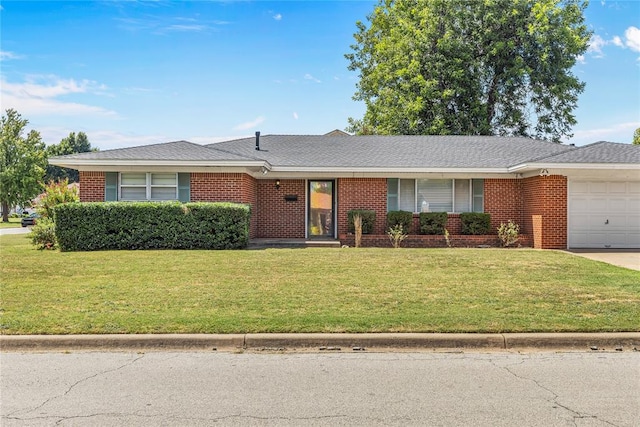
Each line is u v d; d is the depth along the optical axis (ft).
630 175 57.11
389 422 13.98
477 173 63.10
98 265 39.58
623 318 23.82
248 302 26.84
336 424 13.85
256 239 64.39
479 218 62.75
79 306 25.76
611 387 16.72
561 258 45.60
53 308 25.32
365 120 132.87
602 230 57.82
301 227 66.90
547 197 57.11
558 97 109.91
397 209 64.75
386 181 64.75
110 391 16.20
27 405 15.10
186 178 59.36
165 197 59.41
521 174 63.05
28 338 20.81
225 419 14.15
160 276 34.78
